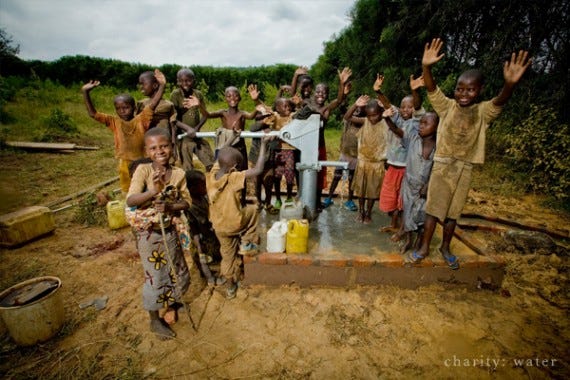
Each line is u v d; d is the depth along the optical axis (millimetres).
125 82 20172
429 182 2840
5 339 2506
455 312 2855
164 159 2350
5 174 6645
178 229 2564
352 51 11648
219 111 4398
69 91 17109
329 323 2719
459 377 2236
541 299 3066
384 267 3082
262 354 2414
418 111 3373
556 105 6613
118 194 5773
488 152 8094
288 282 3156
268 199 4191
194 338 2557
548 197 6023
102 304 2932
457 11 7945
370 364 2336
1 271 3416
